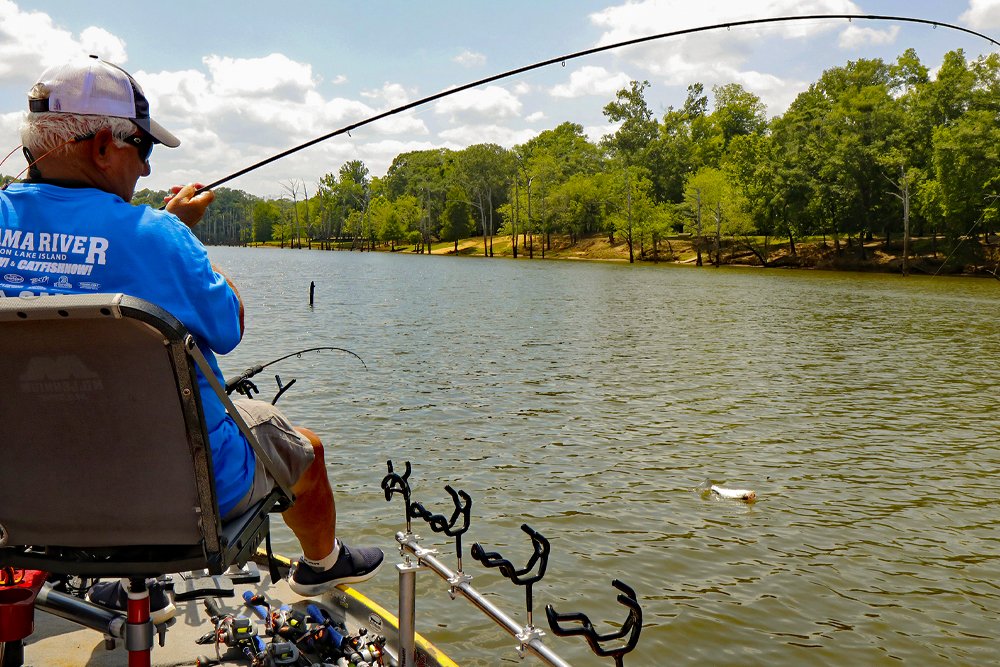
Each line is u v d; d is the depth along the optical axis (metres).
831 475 11.14
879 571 7.96
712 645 6.48
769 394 16.97
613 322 32.31
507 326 30.11
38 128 2.13
